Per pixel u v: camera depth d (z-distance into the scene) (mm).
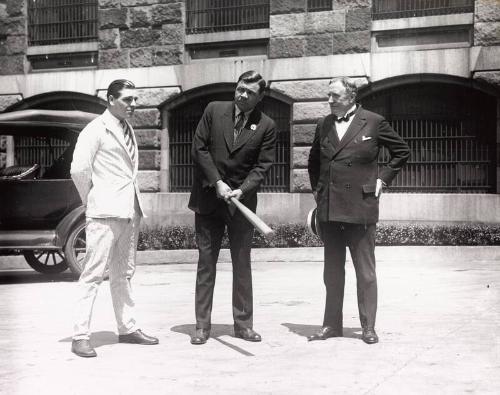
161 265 13383
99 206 5652
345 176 6004
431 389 4492
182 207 18516
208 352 5625
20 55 20359
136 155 5895
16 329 6719
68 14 20094
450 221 16391
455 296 8664
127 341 6020
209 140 6156
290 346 5824
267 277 11102
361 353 5527
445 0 16703
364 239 6004
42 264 12117
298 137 17562
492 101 16438
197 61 18906
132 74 19188
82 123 11164
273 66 17812
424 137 16844
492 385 4578
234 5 18516
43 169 16734
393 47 17141
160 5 19000
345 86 6027
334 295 6160
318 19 17500
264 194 17719
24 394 4449
